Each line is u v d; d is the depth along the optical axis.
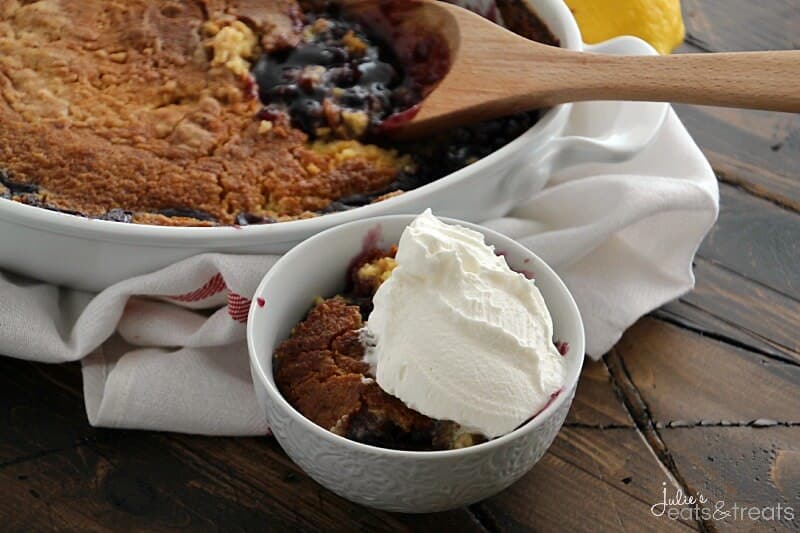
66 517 0.66
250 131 0.75
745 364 0.73
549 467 0.69
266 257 0.70
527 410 0.64
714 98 0.71
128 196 0.73
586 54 0.73
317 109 0.76
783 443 0.70
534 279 0.68
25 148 0.74
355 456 0.63
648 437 0.70
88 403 0.70
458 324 0.64
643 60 0.72
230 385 0.70
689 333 0.74
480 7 0.81
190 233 0.69
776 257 0.78
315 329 0.67
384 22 0.79
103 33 0.78
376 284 0.69
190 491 0.68
